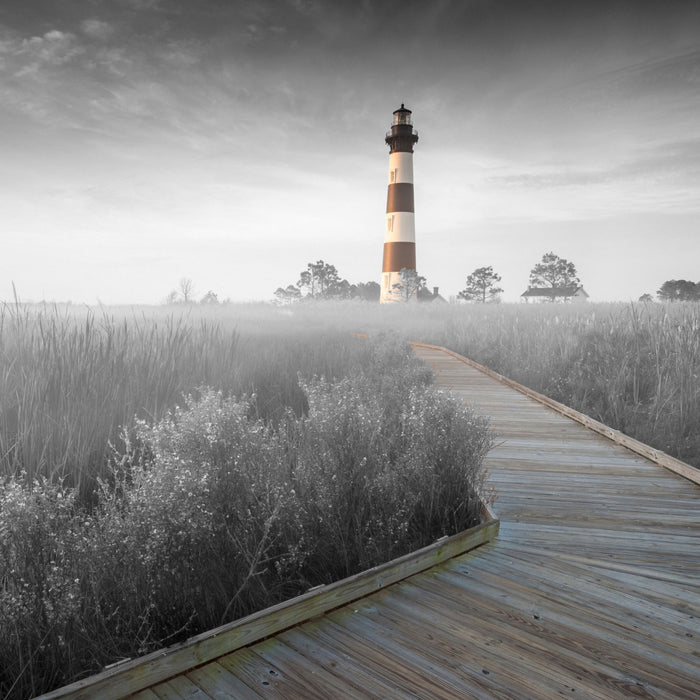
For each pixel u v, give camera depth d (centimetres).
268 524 295
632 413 812
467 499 416
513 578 325
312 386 545
